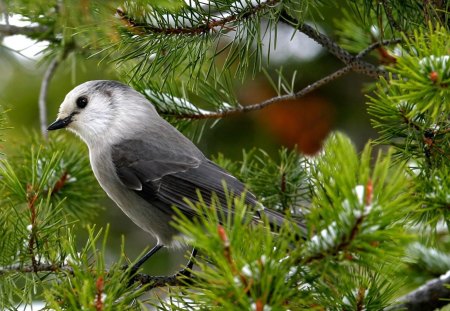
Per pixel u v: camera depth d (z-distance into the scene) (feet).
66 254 23.27
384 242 17.54
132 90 33.65
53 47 34.55
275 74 43.91
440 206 22.65
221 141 44.75
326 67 43.93
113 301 19.94
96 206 33.12
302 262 17.95
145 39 26.17
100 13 22.35
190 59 26.86
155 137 32.50
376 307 21.27
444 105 22.02
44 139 34.01
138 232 44.45
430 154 25.25
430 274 31.78
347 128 45.24
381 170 17.11
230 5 26.02
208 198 30.58
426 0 27.76
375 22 33.06
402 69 22.38
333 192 17.66
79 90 33.83
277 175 31.40
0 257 23.25
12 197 29.60
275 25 25.91
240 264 16.88
